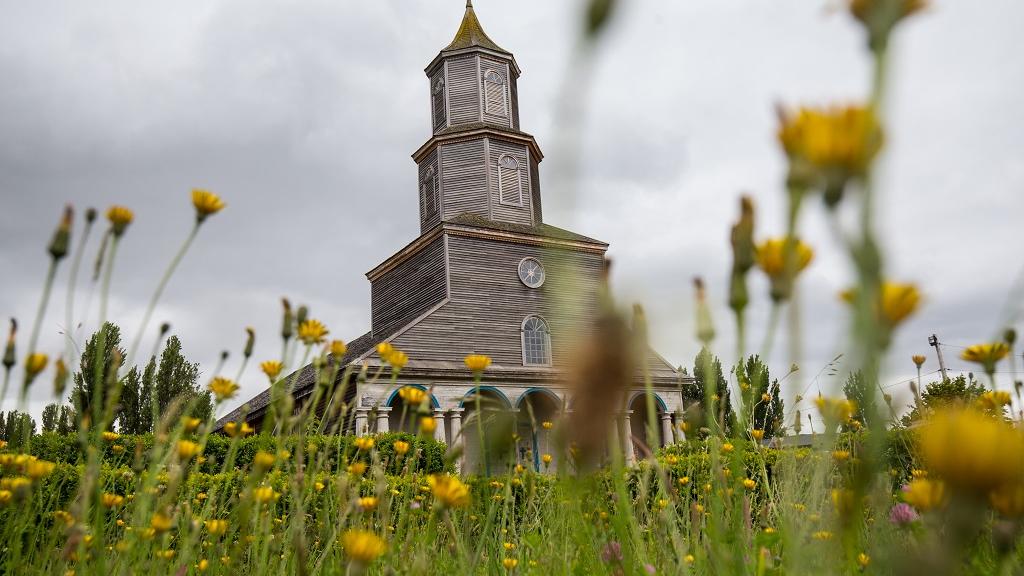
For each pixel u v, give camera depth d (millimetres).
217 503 2984
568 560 1954
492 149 24922
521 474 2791
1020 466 330
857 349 356
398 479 3350
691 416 1832
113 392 1681
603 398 440
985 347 1024
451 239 22531
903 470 2096
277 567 2250
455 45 26734
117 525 2758
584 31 380
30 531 2445
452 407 19234
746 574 1386
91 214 1586
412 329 20703
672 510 2008
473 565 2051
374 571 1938
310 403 2070
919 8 339
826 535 881
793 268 431
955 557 350
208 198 1667
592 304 468
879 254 343
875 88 337
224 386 1986
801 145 368
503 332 22141
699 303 619
